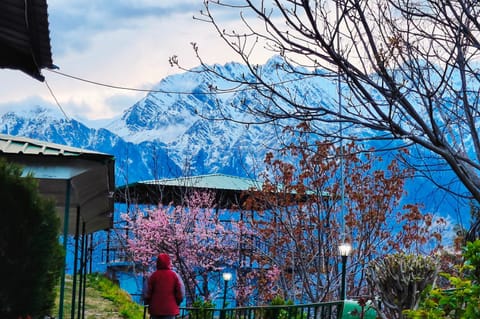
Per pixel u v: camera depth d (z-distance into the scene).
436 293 8.37
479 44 8.65
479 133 8.95
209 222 38.41
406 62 8.49
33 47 12.06
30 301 10.02
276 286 31.89
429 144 8.18
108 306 24.95
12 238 10.08
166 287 15.68
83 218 20.64
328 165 27.48
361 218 29.05
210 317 21.86
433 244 28.34
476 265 8.13
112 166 13.64
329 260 29.41
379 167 28.39
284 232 29.66
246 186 42.66
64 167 12.82
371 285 10.85
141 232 38.59
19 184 10.23
